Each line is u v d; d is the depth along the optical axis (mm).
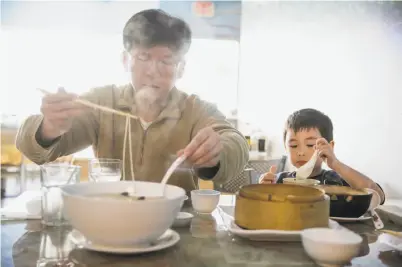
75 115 936
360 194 935
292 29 3330
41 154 1074
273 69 3561
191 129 1423
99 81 2201
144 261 625
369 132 2350
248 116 3865
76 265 599
